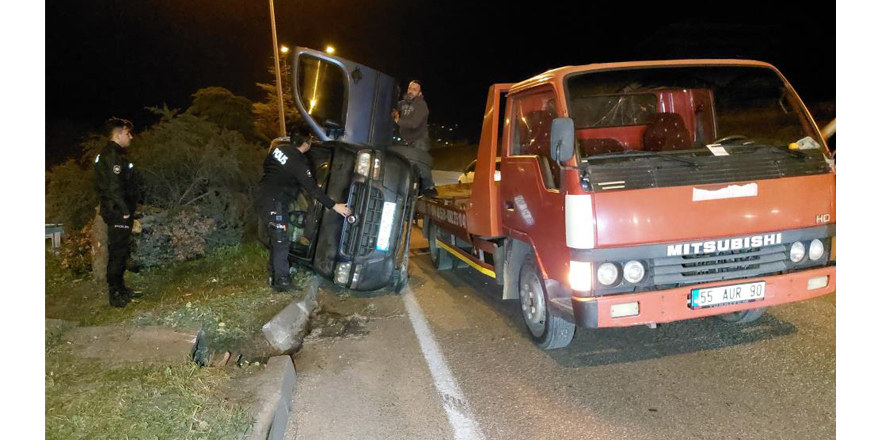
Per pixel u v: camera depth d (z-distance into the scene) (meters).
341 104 6.94
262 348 5.42
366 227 6.66
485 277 8.10
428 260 9.62
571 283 4.23
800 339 4.94
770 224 4.33
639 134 5.81
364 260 6.65
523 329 5.76
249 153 9.62
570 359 4.92
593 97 5.52
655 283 4.20
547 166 4.75
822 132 4.82
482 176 6.04
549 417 3.96
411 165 6.89
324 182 6.72
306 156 6.85
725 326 5.40
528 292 5.30
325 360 5.16
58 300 6.73
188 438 3.38
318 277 7.55
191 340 5.02
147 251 7.89
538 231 4.82
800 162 4.45
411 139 8.50
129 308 6.20
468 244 7.41
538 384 4.47
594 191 4.11
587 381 4.48
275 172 6.50
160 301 6.44
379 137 7.24
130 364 4.50
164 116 9.10
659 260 4.21
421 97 8.59
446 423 3.95
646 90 5.30
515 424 3.89
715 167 4.28
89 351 4.80
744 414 3.83
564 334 4.94
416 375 4.76
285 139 6.93
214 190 8.79
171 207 8.50
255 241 9.40
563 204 4.29
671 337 5.25
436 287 7.61
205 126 9.28
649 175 4.18
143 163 8.43
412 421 3.99
